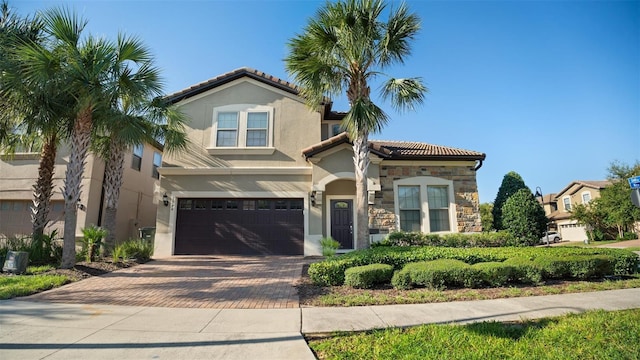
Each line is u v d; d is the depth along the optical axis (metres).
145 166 18.62
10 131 11.88
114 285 8.26
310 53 10.31
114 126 10.77
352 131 9.88
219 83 14.84
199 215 13.99
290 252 13.62
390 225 13.57
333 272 8.07
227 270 10.16
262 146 14.45
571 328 4.96
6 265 9.04
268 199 14.11
